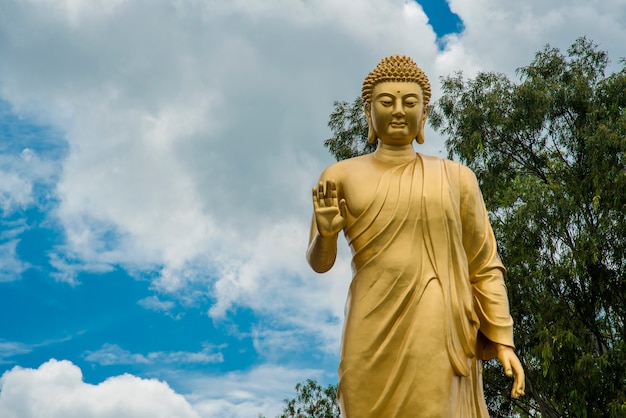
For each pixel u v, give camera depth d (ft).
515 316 64.49
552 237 64.39
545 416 63.46
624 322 65.10
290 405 77.20
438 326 28.27
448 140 73.00
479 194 31.24
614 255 63.10
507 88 71.67
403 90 31.07
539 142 70.79
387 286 28.78
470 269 30.58
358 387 28.37
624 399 58.03
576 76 70.49
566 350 60.80
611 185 63.67
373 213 29.66
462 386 28.63
